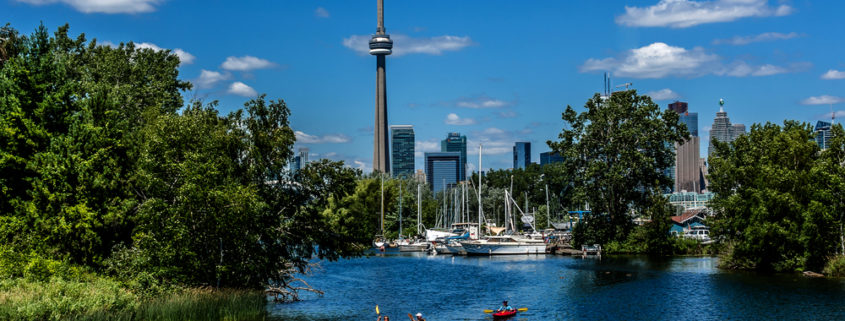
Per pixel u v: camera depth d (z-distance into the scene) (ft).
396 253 419.33
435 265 318.24
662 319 164.14
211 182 155.43
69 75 219.41
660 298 193.98
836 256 228.22
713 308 175.52
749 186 249.96
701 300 187.73
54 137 164.96
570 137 366.84
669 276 245.65
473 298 203.41
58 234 153.28
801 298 184.34
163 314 142.20
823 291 194.70
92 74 231.30
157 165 158.51
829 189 231.91
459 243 402.31
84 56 246.88
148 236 152.76
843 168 233.35
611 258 343.67
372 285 236.02
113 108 178.81
